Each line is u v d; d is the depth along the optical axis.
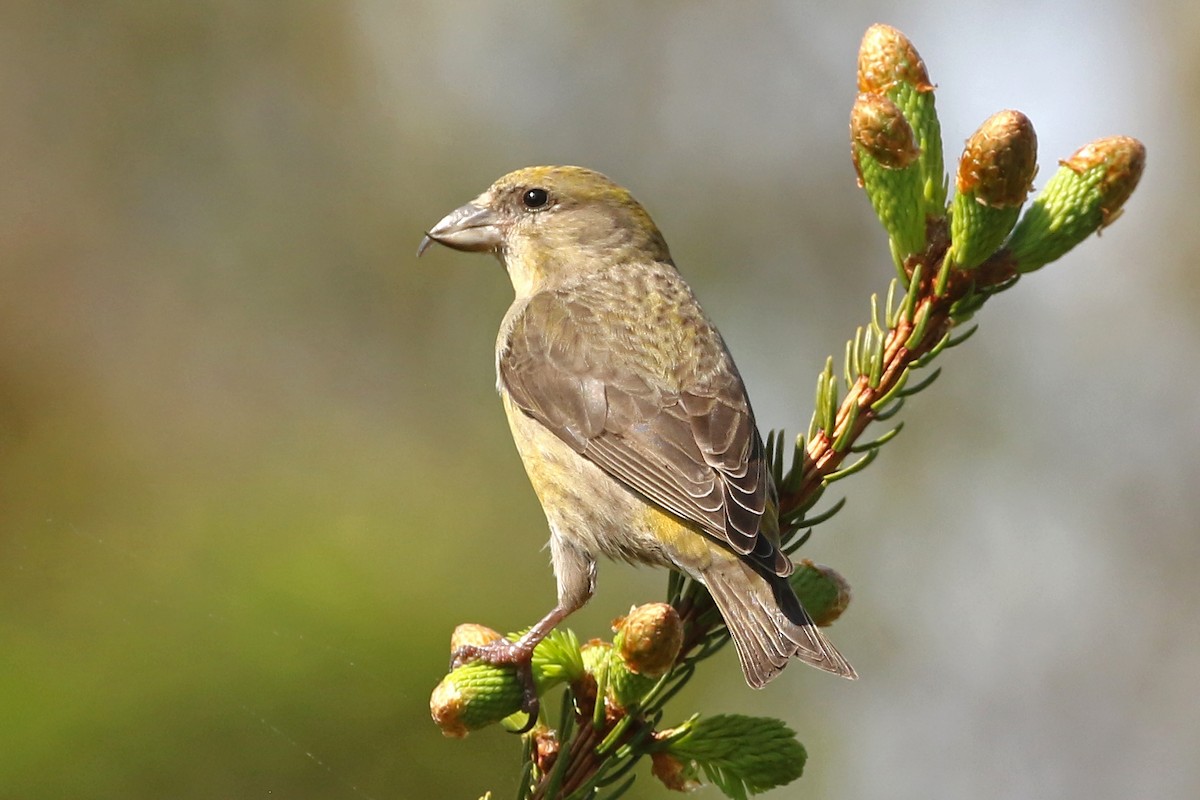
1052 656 13.84
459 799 10.09
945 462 14.43
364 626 11.28
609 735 4.56
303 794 10.25
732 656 12.87
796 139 16.52
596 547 6.53
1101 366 14.87
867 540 14.11
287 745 10.28
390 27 17.48
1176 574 14.09
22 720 10.02
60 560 11.93
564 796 4.50
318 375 16.22
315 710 10.52
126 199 16.70
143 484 13.72
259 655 10.70
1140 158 4.67
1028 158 4.48
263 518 12.59
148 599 11.03
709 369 6.66
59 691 10.21
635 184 16.62
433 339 16.25
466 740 10.18
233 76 17.16
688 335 6.87
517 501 14.09
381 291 16.59
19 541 12.12
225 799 10.14
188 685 10.46
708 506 5.80
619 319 6.98
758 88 16.78
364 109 17.27
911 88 4.83
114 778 9.98
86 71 16.91
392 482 13.98
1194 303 15.23
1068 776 13.62
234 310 16.41
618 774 4.52
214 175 16.91
